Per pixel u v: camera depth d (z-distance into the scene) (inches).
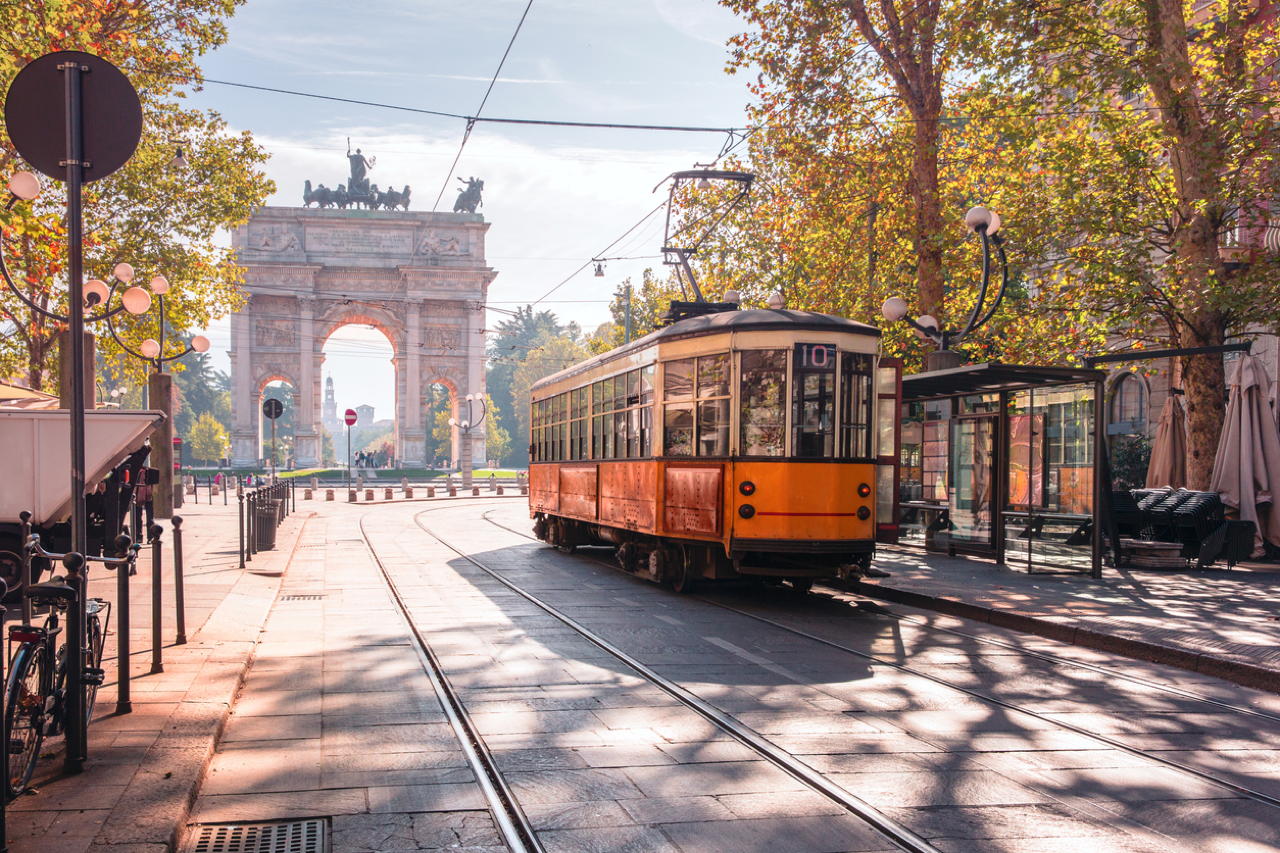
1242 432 745.6
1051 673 366.0
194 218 1285.7
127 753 242.2
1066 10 780.0
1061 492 648.4
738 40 903.7
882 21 890.7
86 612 255.8
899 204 956.0
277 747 267.3
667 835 205.3
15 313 1125.1
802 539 503.2
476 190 3740.2
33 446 532.7
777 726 287.7
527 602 548.4
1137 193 839.7
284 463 4608.8
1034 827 210.7
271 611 515.2
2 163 707.4
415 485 2874.0
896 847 199.8
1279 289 714.2
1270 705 323.6
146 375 1347.2
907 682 347.3
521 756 259.4
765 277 1170.0
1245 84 780.6
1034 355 962.7
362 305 3555.6
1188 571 676.7
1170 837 206.4
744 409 512.4
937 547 783.7
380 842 202.2
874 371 521.3
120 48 948.0
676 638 432.5
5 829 184.7
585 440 736.3
